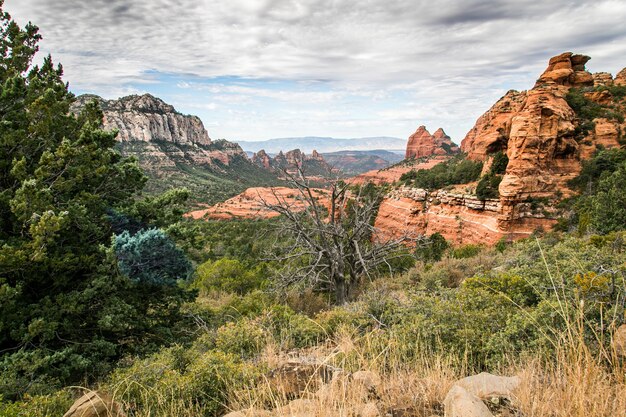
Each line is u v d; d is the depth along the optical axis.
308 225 17.05
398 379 3.05
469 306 5.78
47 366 7.00
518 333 3.93
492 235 42.78
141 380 4.46
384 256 17.44
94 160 9.53
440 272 14.86
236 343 6.50
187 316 11.15
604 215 22.58
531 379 2.44
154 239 8.62
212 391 4.04
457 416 2.12
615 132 44.81
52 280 8.88
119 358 8.73
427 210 56.44
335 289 15.47
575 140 45.34
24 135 8.86
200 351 7.04
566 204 39.62
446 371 3.07
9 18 10.47
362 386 2.86
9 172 8.74
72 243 9.30
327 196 18.77
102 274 8.98
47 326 7.51
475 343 4.39
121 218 10.37
